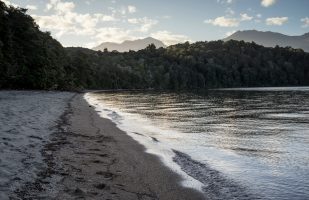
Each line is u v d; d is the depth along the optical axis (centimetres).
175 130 2678
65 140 1877
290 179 1291
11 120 2339
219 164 1522
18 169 1160
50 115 3044
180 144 2027
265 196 1108
